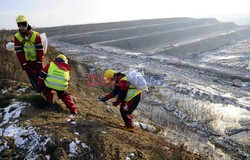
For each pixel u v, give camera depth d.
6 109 6.84
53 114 6.75
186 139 10.08
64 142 5.58
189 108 15.49
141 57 31.42
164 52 47.09
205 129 12.83
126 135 6.52
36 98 7.11
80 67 17.03
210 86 20.98
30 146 5.54
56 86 6.59
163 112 14.27
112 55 31.47
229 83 22.59
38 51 6.93
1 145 5.56
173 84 19.97
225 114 15.34
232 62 39.56
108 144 5.84
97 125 6.66
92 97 12.66
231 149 11.12
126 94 6.97
